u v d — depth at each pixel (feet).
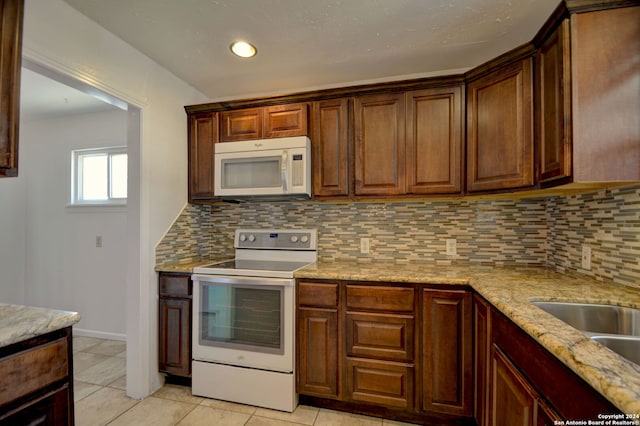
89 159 10.77
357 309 6.15
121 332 10.18
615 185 4.66
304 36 6.10
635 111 4.13
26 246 11.08
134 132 6.91
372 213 8.04
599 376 2.22
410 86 6.76
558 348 2.71
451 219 7.54
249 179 7.50
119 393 7.06
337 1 5.10
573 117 4.29
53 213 10.81
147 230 7.03
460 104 6.50
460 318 5.67
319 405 6.57
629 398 1.94
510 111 5.65
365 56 6.82
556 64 4.62
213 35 6.11
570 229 6.08
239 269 6.85
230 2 5.15
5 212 11.07
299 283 6.46
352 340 6.17
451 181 6.55
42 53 4.95
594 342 2.78
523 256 7.10
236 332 6.75
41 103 9.48
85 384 7.46
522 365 3.64
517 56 5.51
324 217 8.38
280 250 8.40
